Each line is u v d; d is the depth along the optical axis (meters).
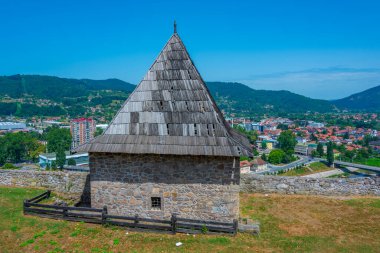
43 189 19.41
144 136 13.59
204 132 13.30
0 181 20.20
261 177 18.48
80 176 18.89
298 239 12.88
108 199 14.28
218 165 13.29
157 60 14.60
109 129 13.99
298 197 17.80
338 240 12.87
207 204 13.51
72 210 14.78
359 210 15.96
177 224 12.98
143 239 12.52
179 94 14.00
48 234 12.89
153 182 13.81
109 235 12.84
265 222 14.62
